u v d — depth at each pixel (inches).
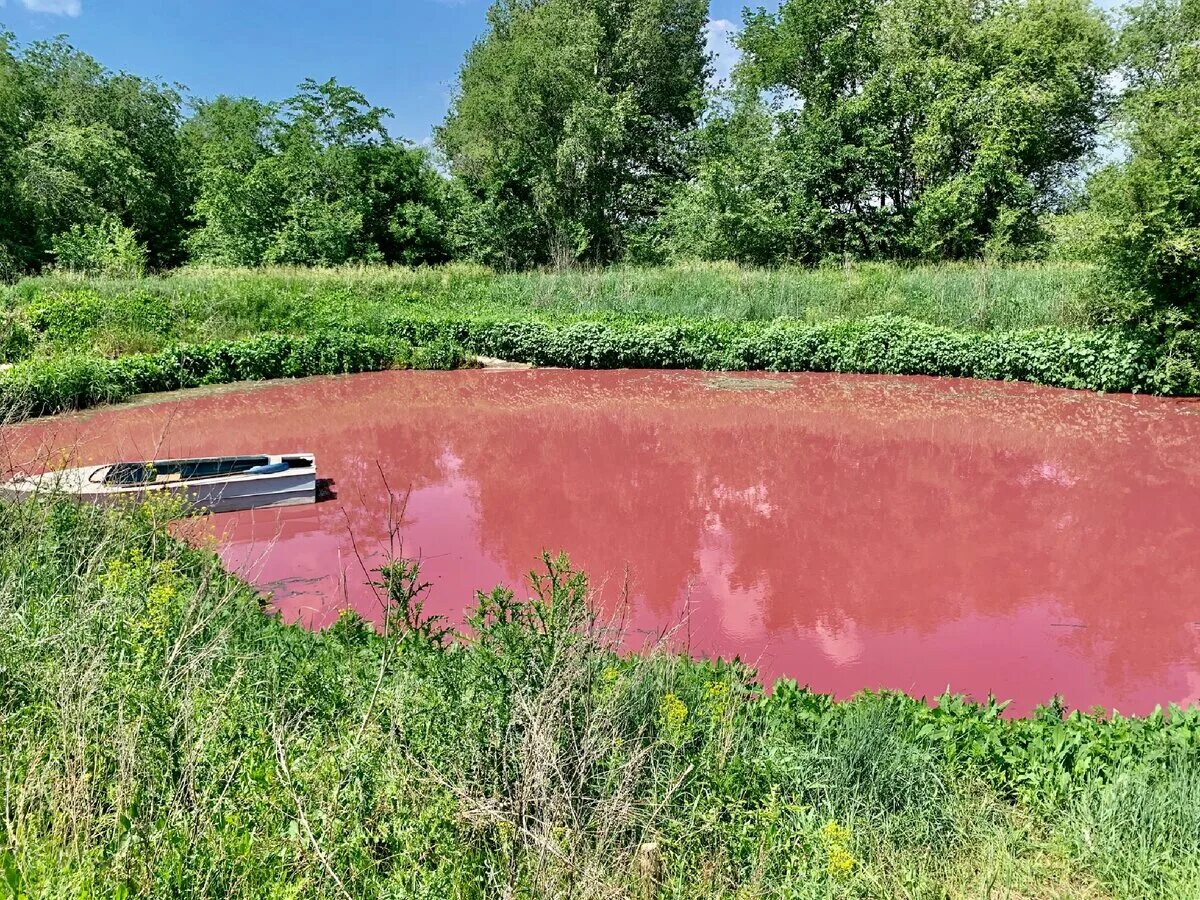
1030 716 214.1
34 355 614.9
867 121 1112.2
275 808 120.8
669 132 1401.3
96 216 1123.9
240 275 928.3
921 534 346.0
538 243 1240.8
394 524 360.8
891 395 589.3
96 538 229.1
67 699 134.7
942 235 1038.4
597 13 1353.3
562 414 565.6
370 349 710.5
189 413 563.8
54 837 110.9
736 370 690.2
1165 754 162.7
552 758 129.8
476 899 114.7
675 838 132.5
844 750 158.4
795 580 303.4
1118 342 572.4
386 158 1198.3
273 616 231.1
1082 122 1199.6
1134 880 137.9
